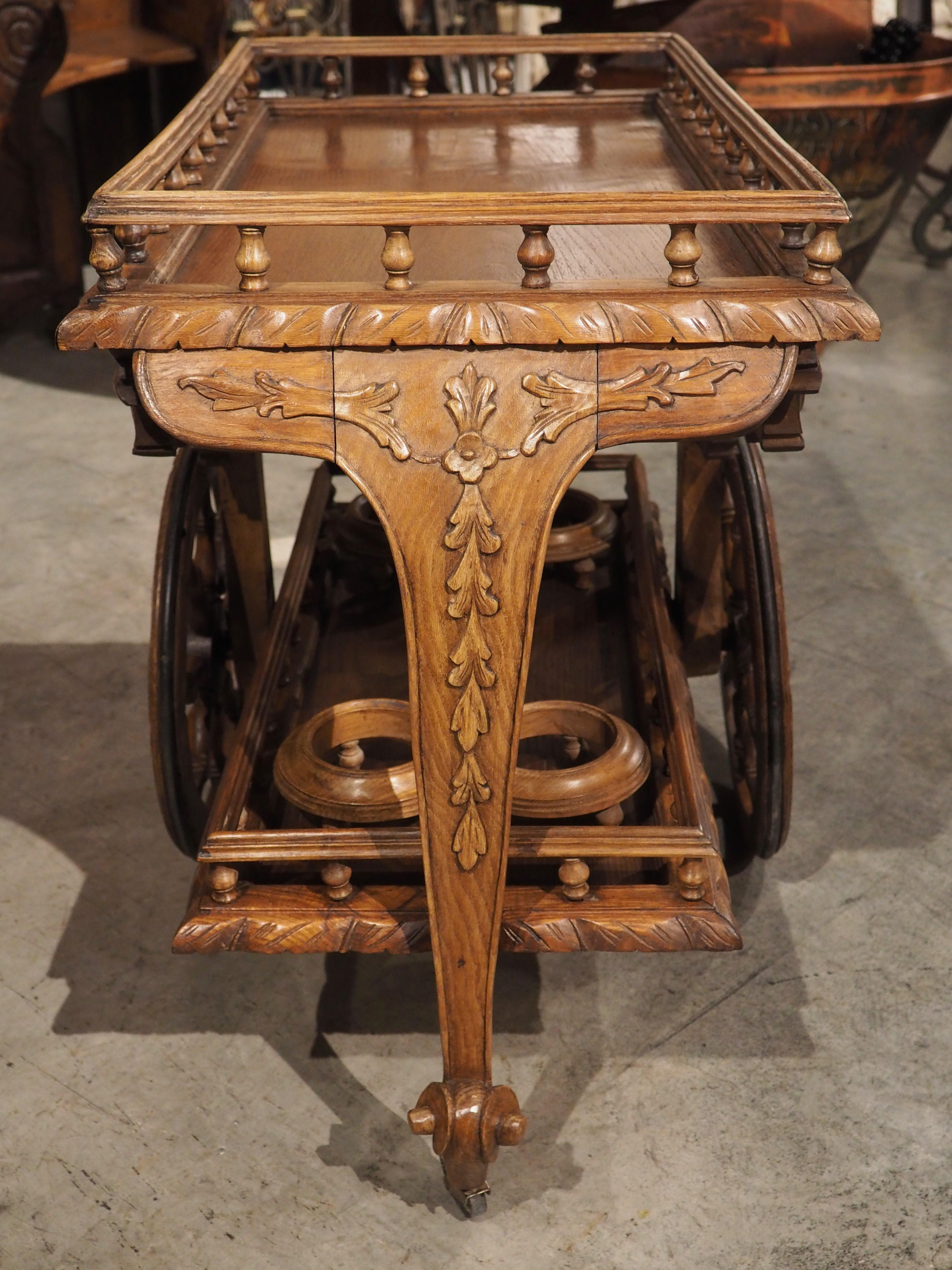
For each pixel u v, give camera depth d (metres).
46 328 3.79
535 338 1.00
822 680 2.21
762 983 1.58
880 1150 1.36
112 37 3.97
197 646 1.72
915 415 3.29
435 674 1.09
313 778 1.39
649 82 3.44
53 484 2.98
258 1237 1.28
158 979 1.61
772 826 1.58
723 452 1.26
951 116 3.51
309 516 2.03
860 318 1.00
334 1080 1.47
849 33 3.48
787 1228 1.28
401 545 1.06
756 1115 1.41
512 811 1.38
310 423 1.04
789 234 1.10
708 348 1.02
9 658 2.31
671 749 1.47
